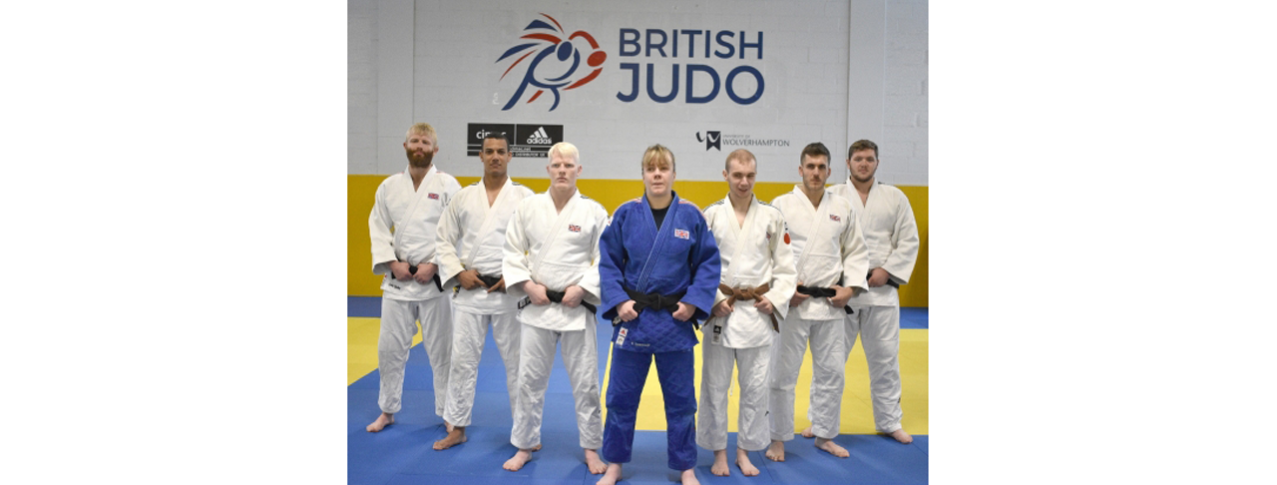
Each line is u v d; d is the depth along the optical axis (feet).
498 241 13.06
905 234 13.65
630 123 15.74
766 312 12.06
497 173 13.12
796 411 15.06
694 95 15.70
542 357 12.24
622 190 15.74
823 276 12.92
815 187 12.96
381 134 16.89
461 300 13.09
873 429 14.26
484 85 16.05
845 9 15.78
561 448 13.17
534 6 15.88
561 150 11.98
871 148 13.55
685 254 11.44
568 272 12.07
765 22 15.70
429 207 13.79
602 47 15.72
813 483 12.08
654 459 12.79
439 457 12.73
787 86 15.72
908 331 17.81
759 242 12.14
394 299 13.74
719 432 12.16
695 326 11.66
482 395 15.44
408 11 16.30
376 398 15.07
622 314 11.28
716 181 15.72
